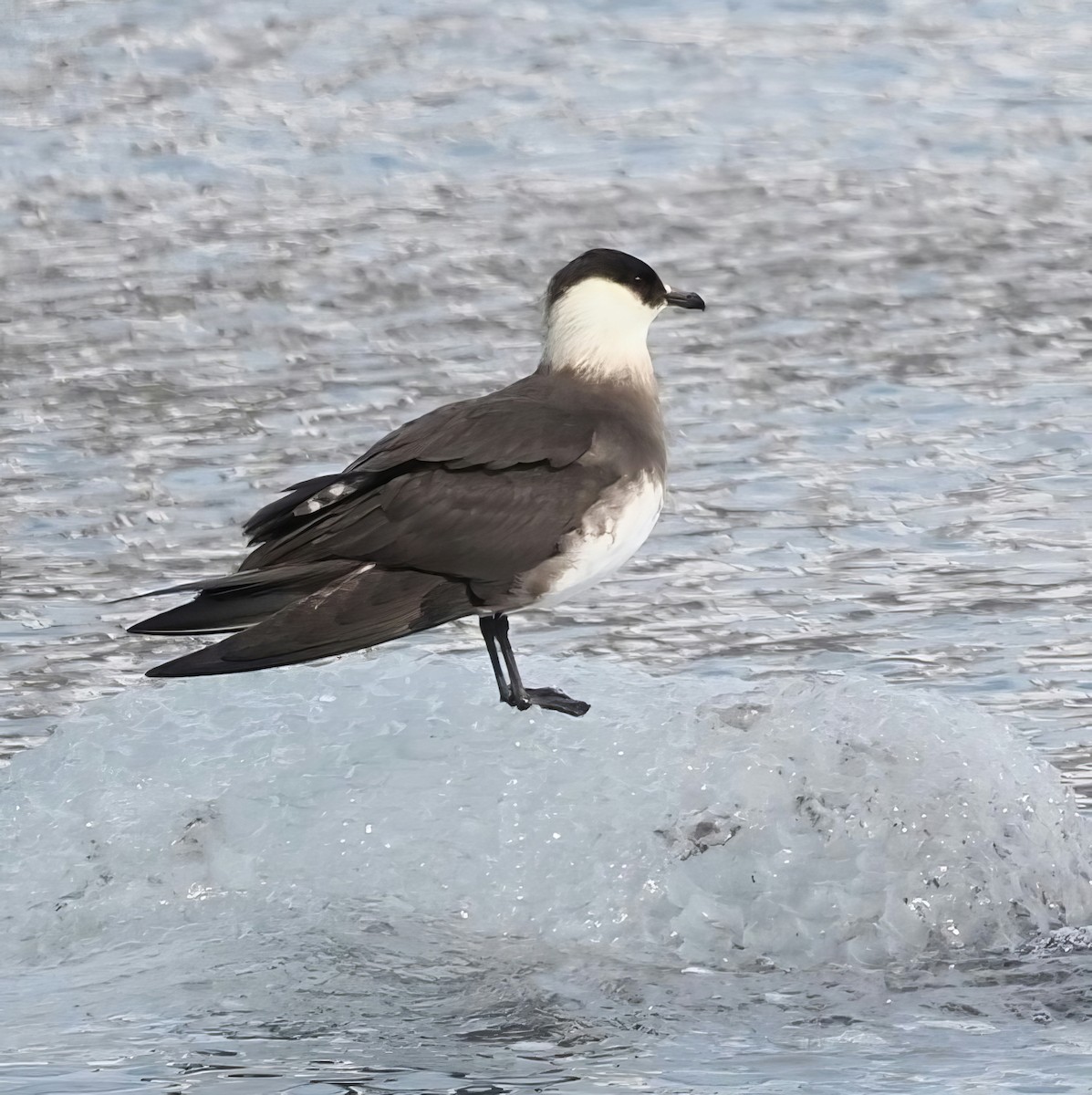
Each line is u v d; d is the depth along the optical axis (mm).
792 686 11320
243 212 26625
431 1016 9359
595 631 14977
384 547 10234
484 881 10234
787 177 27672
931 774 10578
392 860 10359
